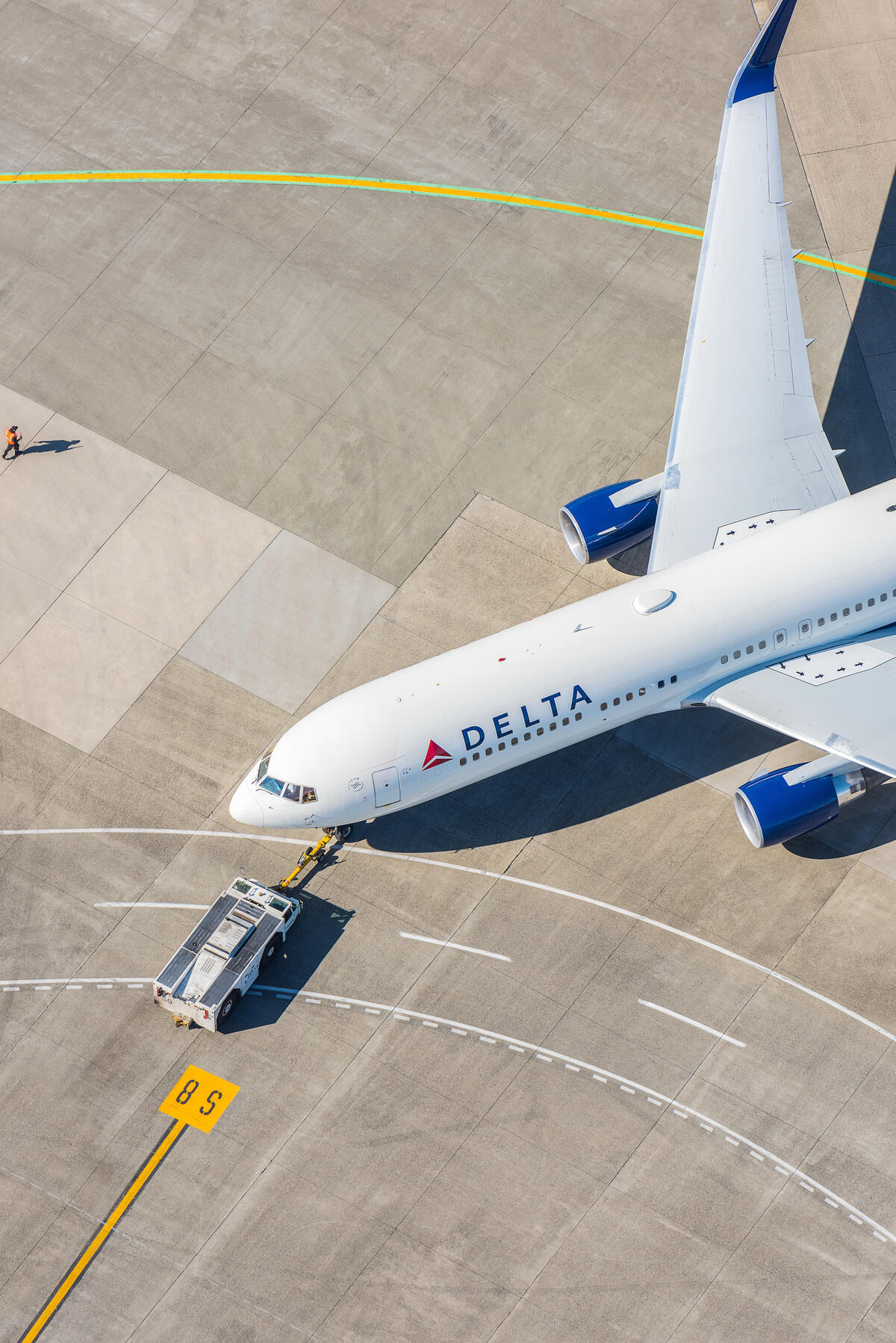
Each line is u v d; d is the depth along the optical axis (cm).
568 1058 12925
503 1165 12475
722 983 13225
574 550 14700
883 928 13412
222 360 17012
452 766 13062
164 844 14125
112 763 14588
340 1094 12800
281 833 14175
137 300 17450
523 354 16912
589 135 18462
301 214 18000
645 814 14112
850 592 13462
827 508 13762
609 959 13375
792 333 15100
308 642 15212
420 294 17375
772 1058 12875
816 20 19238
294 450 16412
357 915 13675
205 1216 12312
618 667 13100
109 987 13362
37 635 15362
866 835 13888
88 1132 12681
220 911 13312
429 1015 13150
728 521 14238
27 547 15888
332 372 16888
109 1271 12106
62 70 19175
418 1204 12325
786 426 14762
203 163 18425
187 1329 11869
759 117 15675
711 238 15438
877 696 13425
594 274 17438
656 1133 12594
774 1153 12481
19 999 13312
